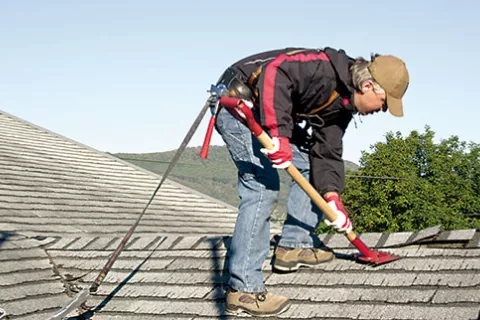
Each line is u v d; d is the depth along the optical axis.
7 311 4.82
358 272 4.32
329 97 3.89
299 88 3.80
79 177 14.68
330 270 4.42
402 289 4.02
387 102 3.84
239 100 3.70
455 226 30.64
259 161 4.07
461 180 32.66
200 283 4.82
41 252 6.10
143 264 5.38
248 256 4.13
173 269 5.14
